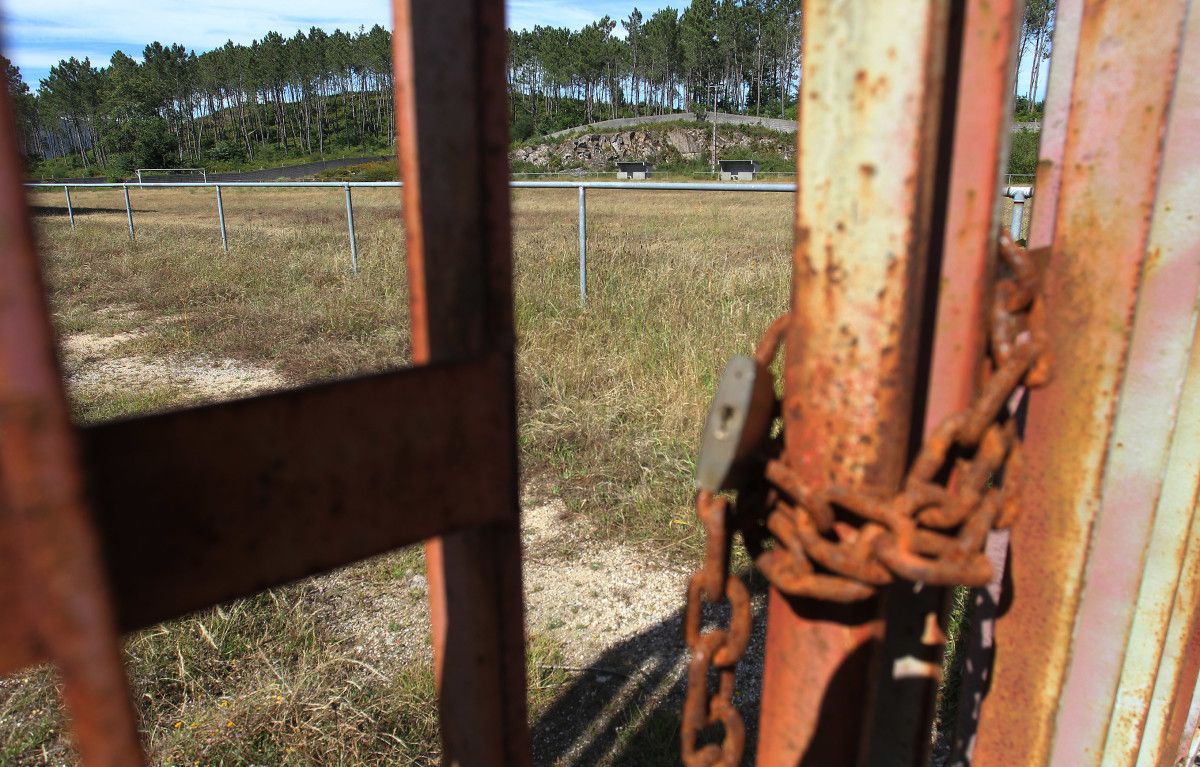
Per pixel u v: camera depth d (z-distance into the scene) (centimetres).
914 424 75
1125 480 105
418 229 62
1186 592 138
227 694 239
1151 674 129
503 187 60
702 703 75
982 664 107
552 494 373
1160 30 78
